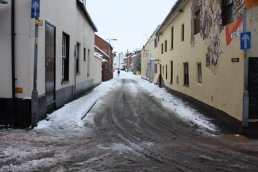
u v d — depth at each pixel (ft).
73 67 61.31
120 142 30.40
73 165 22.58
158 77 122.21
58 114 42.75
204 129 37.86
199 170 22.35
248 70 36.17
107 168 22.24
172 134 34.96
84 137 31.99
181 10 74.08
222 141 31.89
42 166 22.07
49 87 42.65
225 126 39.63
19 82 35.17
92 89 93.45
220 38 44.34
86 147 27.86
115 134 34.12
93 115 45.78
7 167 21.54
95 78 107.55
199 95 56.90
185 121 42.78
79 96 68.74
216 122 42.16
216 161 24.64
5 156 23.90
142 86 118.32
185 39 70.28
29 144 27.81
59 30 48.19
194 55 61.21
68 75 56.90
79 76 69.92
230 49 40.24
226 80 41.78
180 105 58.90
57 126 36.45
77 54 69.00
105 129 36.58
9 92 35.22
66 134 32.96
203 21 54.03
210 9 49.60
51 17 42.93
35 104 34.78
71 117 41.65
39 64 37.55
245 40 35.12
